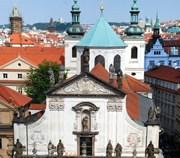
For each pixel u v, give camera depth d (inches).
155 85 4483.3
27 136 2069.4
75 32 3878.0
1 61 4441.4
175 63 5629.9
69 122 2033.7
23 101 2628.0
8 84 4200.3
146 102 2829.7
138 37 3858.3
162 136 4279.0
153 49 5482.3
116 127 2016.5
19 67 4205.2
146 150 1931.6
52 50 5315.0
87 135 2023.9
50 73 2012.8
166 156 3415.4
